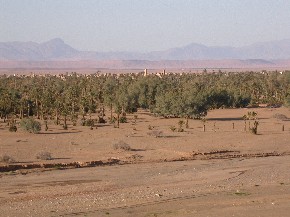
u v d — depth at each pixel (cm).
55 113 11200
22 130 8644
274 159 6053
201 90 11638
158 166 5556
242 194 3878
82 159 5972
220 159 6119
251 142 7494
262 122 10269
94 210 3428
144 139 7756
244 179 4666
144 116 11869
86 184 4519
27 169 5338
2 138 7856
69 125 9925
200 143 7369
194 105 10981
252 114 10444
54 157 6125
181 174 5000
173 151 6638
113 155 6303
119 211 3378
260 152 6681
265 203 3534
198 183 4491
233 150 6812
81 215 3281
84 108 11769
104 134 8394
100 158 6075
